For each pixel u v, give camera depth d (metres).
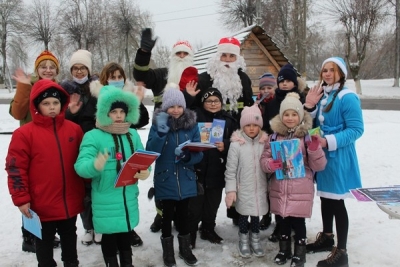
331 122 3.73
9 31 44.56
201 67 8.02
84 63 4.21
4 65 43.94
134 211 3.41
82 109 4.09
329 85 3.82
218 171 4.19
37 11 44.09
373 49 45.56
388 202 2.54
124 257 3.50
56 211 3.21
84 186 3.49
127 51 44.09
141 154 3.06
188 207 4.06
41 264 3.29
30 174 3.15
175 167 3.71
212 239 4.35
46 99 3.18
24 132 3.13
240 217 4.03
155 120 3.64
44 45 44.84
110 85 3.58
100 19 43.78
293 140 3.69
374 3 31.12
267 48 9.26
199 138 3.88
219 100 4.19
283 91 4.30
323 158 3.51
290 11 35.41
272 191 3.85
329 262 3.68
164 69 4.96
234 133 4.07
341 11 32.09
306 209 3.67
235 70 4.54
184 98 3.85
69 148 3.30
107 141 3.35
